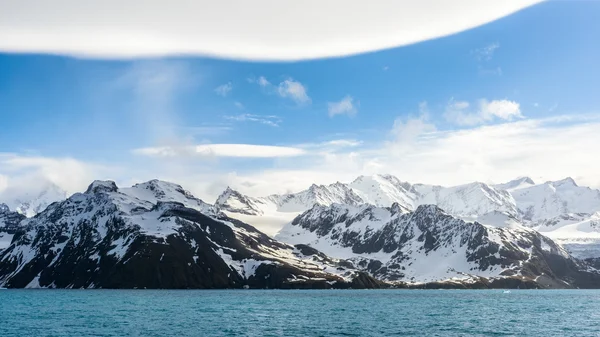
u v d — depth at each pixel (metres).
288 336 181.12
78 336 181.12
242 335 183.50
